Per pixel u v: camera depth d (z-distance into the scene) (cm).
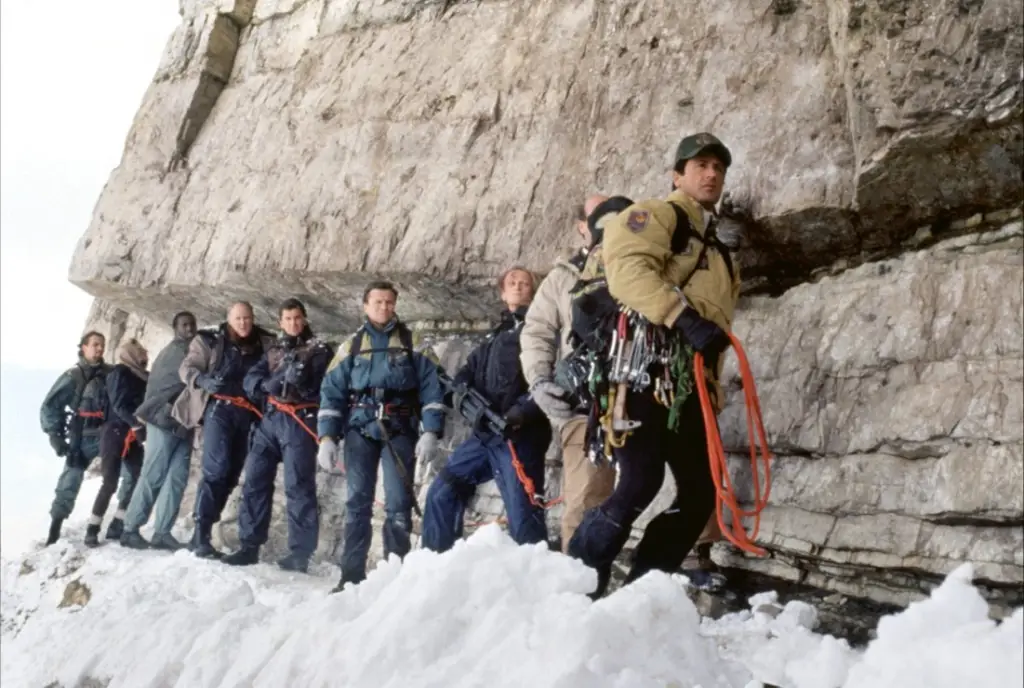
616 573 477
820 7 510
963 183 421
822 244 479
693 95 532
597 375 351
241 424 660
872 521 404
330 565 626
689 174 370
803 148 473
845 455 421
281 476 717
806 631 357
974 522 376
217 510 653
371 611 316
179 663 375
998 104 388
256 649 341
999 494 367
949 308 412
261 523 619
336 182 673
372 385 512
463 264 586
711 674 272
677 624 277
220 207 741
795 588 434
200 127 809
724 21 543
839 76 479
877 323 431
